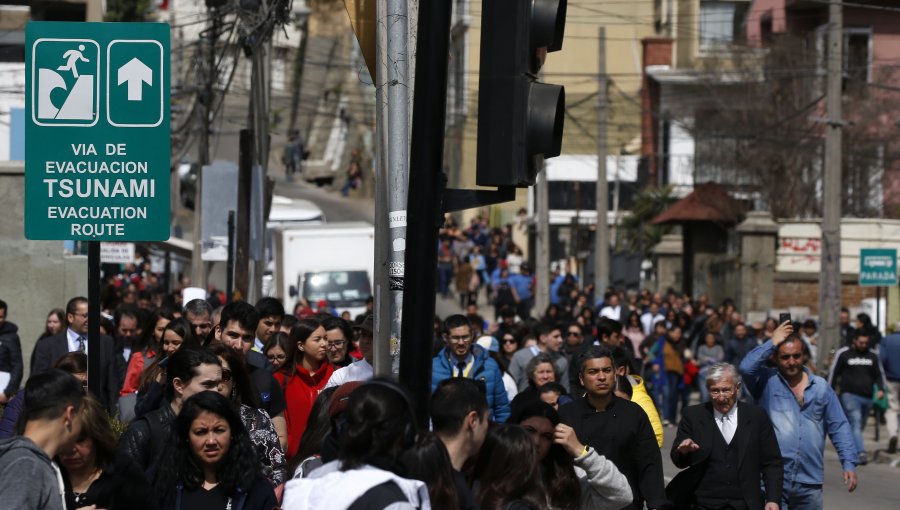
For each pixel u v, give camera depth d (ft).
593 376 84.94
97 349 73.20
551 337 166.20
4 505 50.78
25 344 184.44
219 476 64.03
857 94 392.06
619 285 428.56
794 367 105.29
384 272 74.64
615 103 565.12
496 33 55.21
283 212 425.69
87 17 273.95
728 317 262.26
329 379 97.09
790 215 385.50
